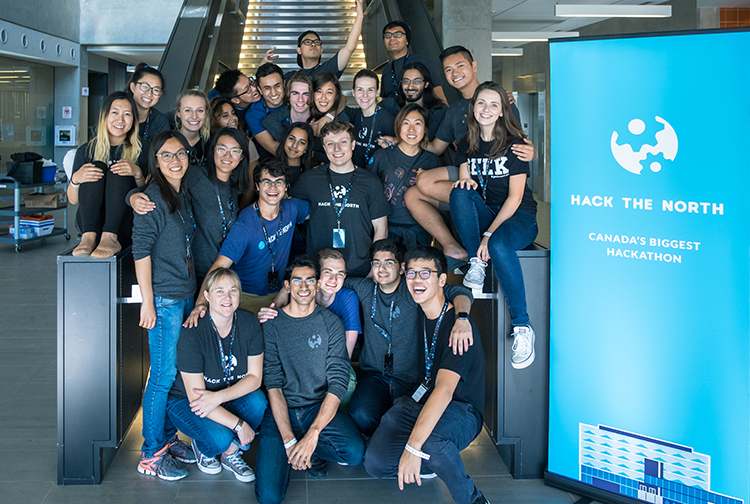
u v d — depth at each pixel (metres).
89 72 17.91
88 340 3.05
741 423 2.64
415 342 3.38
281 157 4.05
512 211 3.14
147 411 3.14
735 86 2.56
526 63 15.49
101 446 3.08
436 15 9.73
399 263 3.34
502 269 3.00
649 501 2.88
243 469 3.18
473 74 4.40
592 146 2.91
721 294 2.65
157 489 3.06
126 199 3.05
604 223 2.91
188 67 6.16
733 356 2.64
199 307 3.06
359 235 3.76
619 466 2.96
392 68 5.46
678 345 2.76
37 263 8.27
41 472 3.20
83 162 3.44
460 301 3.08
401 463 2.77
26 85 14.52
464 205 3.18
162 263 3.07
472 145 3.25
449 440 2.86
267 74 4.55
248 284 3.59
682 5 10.02
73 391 3.06
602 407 2.98
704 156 2.64
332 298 3.46
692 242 2.69
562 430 3.12
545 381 3.21
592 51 2.86
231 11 8.68
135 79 3.65
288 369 3.23
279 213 3.54
